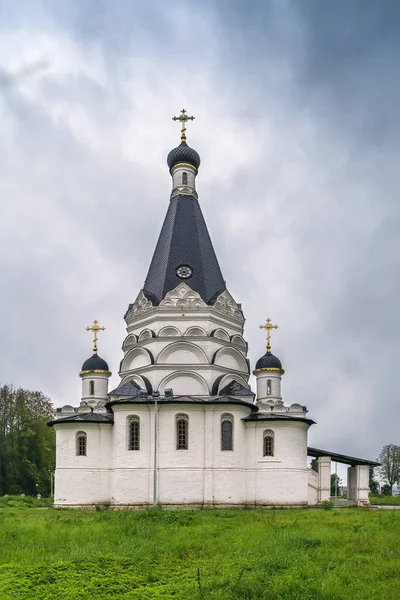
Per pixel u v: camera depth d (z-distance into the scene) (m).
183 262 56.09
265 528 26.84
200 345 53.34
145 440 49.72
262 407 53.84
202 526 28.86
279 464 50.25
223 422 50.41
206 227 60.22
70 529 27.67
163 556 20.20
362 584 15.16
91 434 51.62
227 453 49.59
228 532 26.34
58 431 52.50
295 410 53.25
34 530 27.23
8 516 39.44
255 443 50.97
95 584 15.91
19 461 82.25
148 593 15.16
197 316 54.03
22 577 16.47
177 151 61.62
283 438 50.78
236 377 54.62
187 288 54.75
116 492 49.34
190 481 48.72
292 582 15.31
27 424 84.69
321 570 17.12
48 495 85.25
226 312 56.03
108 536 24.69
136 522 30.34
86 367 59.75
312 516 37.19
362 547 21.11
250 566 17.88
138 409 50.22
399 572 16.75
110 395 52.47
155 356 53.31
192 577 16.83
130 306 58.22
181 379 52.69
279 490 49.84
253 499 50.00
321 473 54.88
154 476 44.41
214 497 48.69
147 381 52.78
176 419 49.84
